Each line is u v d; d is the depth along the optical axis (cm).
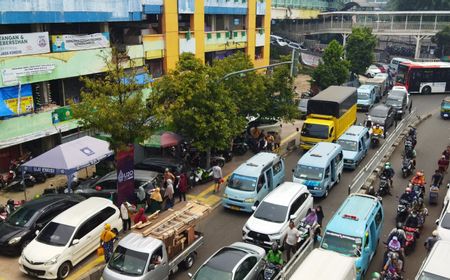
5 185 2453
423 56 7838
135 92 2431
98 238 1770
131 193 2158
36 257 1584
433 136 3544
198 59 2691
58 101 2819
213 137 2598
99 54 2842
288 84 3256
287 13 7088
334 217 1694
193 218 1725
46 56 2531
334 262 1333
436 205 2284
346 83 5278
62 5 2623
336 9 8838
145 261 1475
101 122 2053
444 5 7919
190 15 3741
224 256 1506
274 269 1565
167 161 2589
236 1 4328
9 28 2606
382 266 1662
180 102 2411
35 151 2756
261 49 4969
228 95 2792
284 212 1880
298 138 3572
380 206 1831
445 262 1377
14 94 2420
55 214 1886
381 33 7288
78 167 2112
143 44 3231
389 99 4100
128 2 3086
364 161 3022
